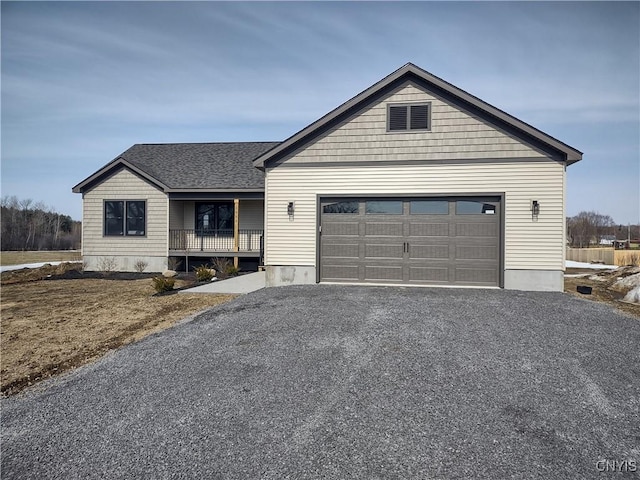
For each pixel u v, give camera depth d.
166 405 4.11
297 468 2.99
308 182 10.74
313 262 10.73
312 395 4.19
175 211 16.61
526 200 9.79
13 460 3.26
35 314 8.72
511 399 4.04
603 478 2.82
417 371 4.73
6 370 5.45
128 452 3.30
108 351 6.12
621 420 3.64
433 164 10.19
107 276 15.27
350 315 7.13
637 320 7.02
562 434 3.41
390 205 10.45
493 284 9.98
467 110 10.04
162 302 9.44
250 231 16.22
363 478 2.85
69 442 3.50
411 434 3.42
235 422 3.71
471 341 5.74
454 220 10.15
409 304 7.94
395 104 10.37
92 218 16.52
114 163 16.20
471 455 3.11
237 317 7.33
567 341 5.79
